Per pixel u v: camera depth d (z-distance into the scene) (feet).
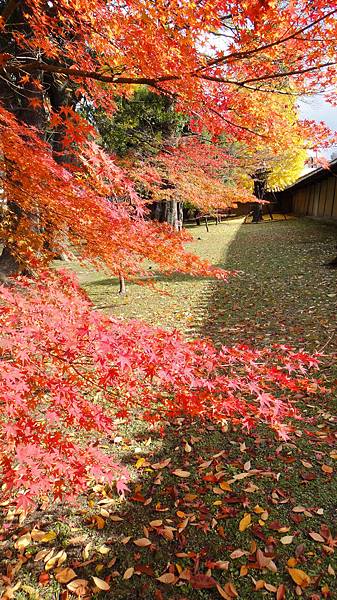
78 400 6.44
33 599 6.48
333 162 38.29
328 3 5.55
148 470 9.43
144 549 7.31
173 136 26.81
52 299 6.64
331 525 7.39
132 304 23.98
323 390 11.49
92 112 24.31
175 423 11.26
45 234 8.98
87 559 7.20
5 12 8.86
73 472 5.77
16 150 6.35
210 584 6.47
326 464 8.99
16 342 5.19
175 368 6.11
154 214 54.65
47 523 8.10
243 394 12.02
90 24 6.90
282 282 25.88
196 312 21.25
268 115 9.45
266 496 8.27
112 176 7.03
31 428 5.94
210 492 8.57
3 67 8.67
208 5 5.33
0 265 21.06
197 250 43.39
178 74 6.72
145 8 5.56
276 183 70.03
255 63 7.52
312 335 15.89
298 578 6.38
